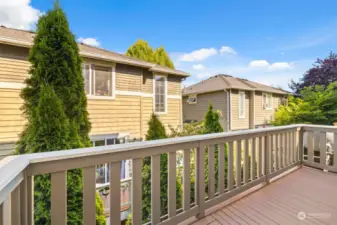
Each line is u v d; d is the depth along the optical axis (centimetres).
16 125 556
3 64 538
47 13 305
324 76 1805
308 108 995
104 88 717
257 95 1464
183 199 196
